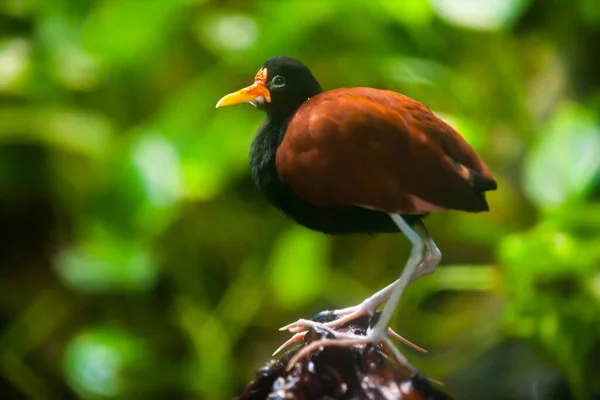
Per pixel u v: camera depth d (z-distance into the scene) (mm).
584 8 4695
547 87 5406
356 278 5574
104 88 5312
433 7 4383
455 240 5438
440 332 5238
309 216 3943
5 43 5363
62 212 5730
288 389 3902
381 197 3906
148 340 5137
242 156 4922
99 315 5496
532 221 5039
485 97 4918
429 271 3957
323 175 3910
